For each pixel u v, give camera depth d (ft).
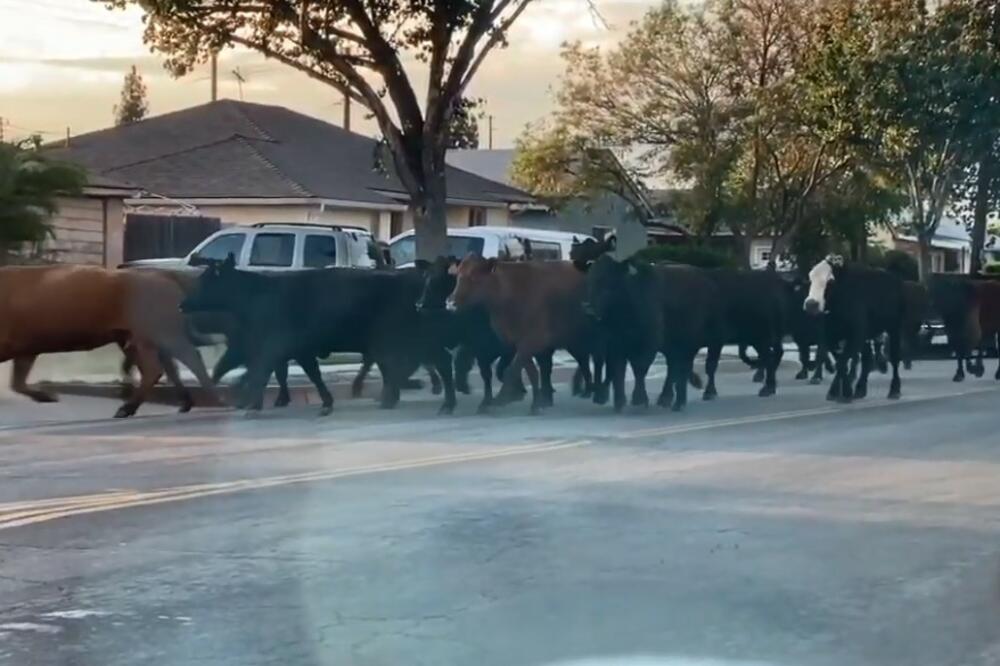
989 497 39.24
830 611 26.84
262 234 83.56
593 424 56.24
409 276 61.26
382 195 138.00
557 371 84.94
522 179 164.04
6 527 33.22
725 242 168.14
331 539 32.27
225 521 34.22
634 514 35.83
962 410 64.75
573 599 27.37
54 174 86.89
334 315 59.41
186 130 145.79
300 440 50.03
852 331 69.62
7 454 45.91
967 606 27.32
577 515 35.60
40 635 24.66
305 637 24.63
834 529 34.42
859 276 69.62
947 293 86.28
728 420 58.59
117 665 23.02
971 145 115.44
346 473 41.86
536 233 97.55
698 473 42.91
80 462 44.04
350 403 65.21
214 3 80.59
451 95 83.35
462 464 44.01
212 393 61.82
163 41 84.17
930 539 33.45
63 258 103.76
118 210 108.47
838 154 138.62
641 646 24.32
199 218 113.70
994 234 179.93
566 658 23.61
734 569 30.01
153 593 27.45
